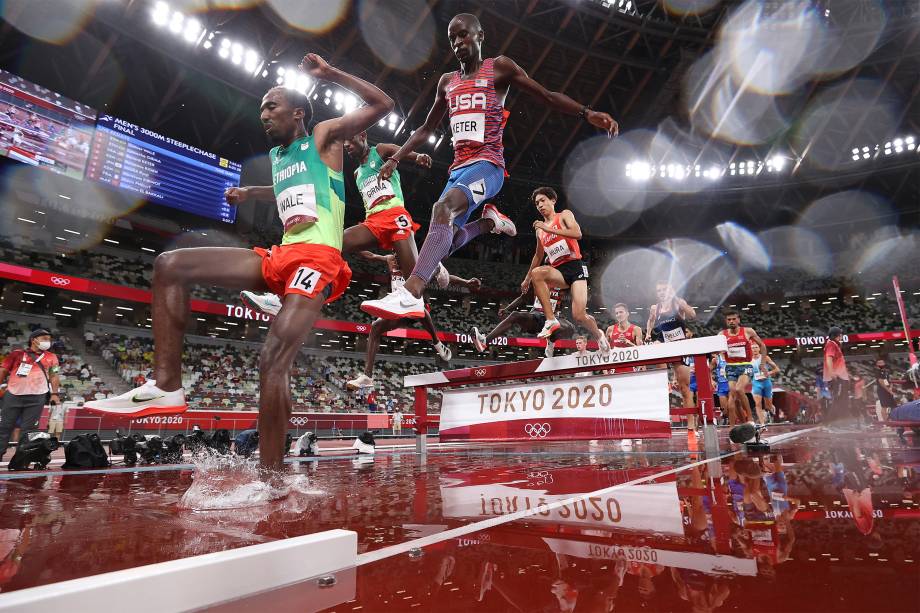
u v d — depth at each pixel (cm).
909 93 3019
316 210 229
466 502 161
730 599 61
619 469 275
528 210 3425
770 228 3788
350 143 368
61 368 1825
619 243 3897
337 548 81
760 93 3095
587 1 2419
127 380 1942
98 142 2098
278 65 2339
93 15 1852
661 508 136
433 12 2311
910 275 3409
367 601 65
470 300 3459
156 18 1978
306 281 215
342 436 1664
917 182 3331
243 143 2612
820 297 3575
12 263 1989
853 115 3178
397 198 366
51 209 2155
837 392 817
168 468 386
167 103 2247
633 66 2780
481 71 325
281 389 201
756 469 236
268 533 114
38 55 1952
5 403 504
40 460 396
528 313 449
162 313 211
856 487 161
